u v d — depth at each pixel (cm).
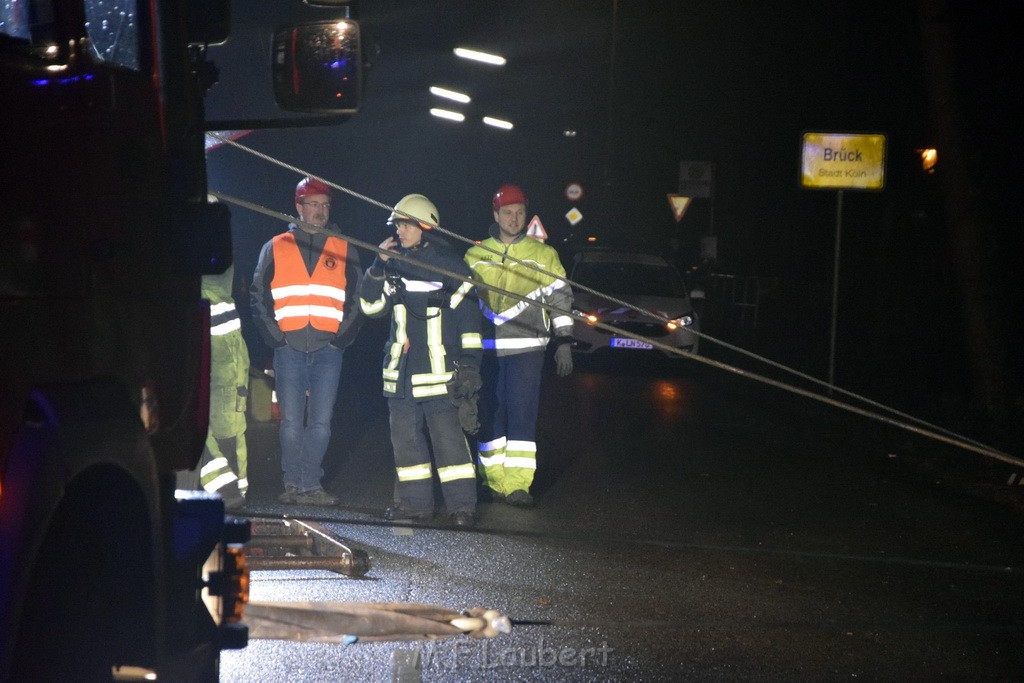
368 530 1411
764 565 1325
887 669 988
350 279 1515
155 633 567
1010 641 1076
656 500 1667
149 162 597
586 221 5428
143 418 587
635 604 1157
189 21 682
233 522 705
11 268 474
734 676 959
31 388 489
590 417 2461
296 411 1524
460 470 1454
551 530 1460
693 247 5769
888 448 2183
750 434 2306
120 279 566
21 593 452
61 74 523
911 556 1391
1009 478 1858
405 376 1450
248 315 2250
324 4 677
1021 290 2806
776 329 4616
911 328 4062
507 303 1583
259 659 971
